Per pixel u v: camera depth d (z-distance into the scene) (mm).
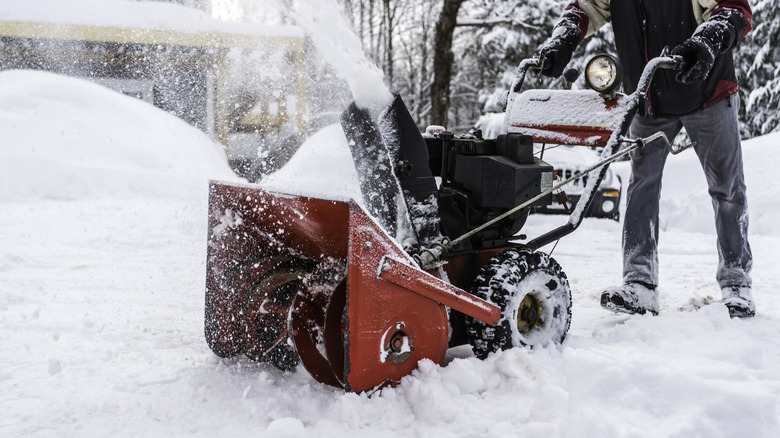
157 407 2459
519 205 2865
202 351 3117
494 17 19656
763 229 8094
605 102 3250
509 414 2326
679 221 8906
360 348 2377
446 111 18578
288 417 2318
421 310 2535
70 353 3072
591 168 2996
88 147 9414
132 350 3125
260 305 2914
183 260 5391
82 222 6918
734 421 2105
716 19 3420
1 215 7121
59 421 2354
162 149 9969
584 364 2270
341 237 2680
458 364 2570
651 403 2186
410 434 2229
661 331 3295
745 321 3633
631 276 3797
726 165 3791
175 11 12609
